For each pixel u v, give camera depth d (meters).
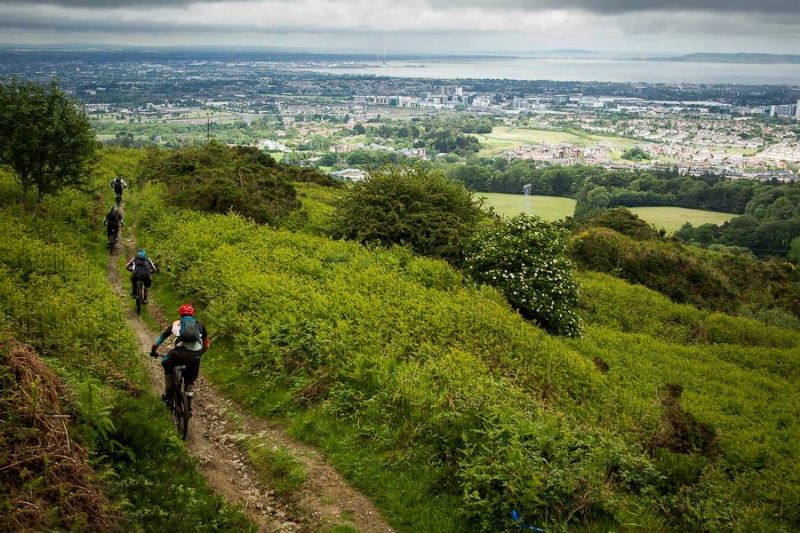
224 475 8.39
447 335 13.71
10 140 20.09
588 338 20.25
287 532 7.25
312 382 10.81
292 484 8.22
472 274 21.09
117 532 6.05
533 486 7.55
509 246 20.75
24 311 11.29
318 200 38.88
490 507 7.43
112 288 17.19
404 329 13.26
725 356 21.62
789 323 28.69
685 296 31.08
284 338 12.23
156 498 6.99
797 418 15.32
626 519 7.75
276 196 30.67
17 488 5.82
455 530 7.36
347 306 14.05
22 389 6.80
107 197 29.39
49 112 21.06
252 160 44.44
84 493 6.07
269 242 20.73
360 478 8.37
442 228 23.67
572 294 20.61
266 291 14.62
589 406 12.73
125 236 23.41
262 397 10.79
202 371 12.09
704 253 39.25
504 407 9.62
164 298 16.67
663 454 9.91
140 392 9.96
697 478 9.68
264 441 9.37
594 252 32.88
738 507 9.09
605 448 9.40
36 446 6.25
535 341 15.49
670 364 19.08
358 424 9.59
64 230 21.05
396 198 24.44
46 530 5.52
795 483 10.66
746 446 12.35
